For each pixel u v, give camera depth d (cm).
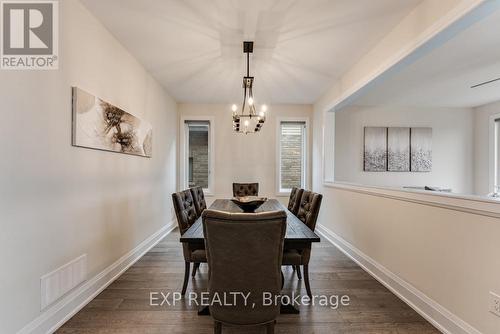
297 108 534
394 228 250
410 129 535
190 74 371
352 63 328
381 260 271
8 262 152
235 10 222
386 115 537
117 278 272
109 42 259
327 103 441
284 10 221
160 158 421
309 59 317
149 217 372
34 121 169
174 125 504
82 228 216
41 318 174
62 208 193
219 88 434
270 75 372
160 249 371
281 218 147
